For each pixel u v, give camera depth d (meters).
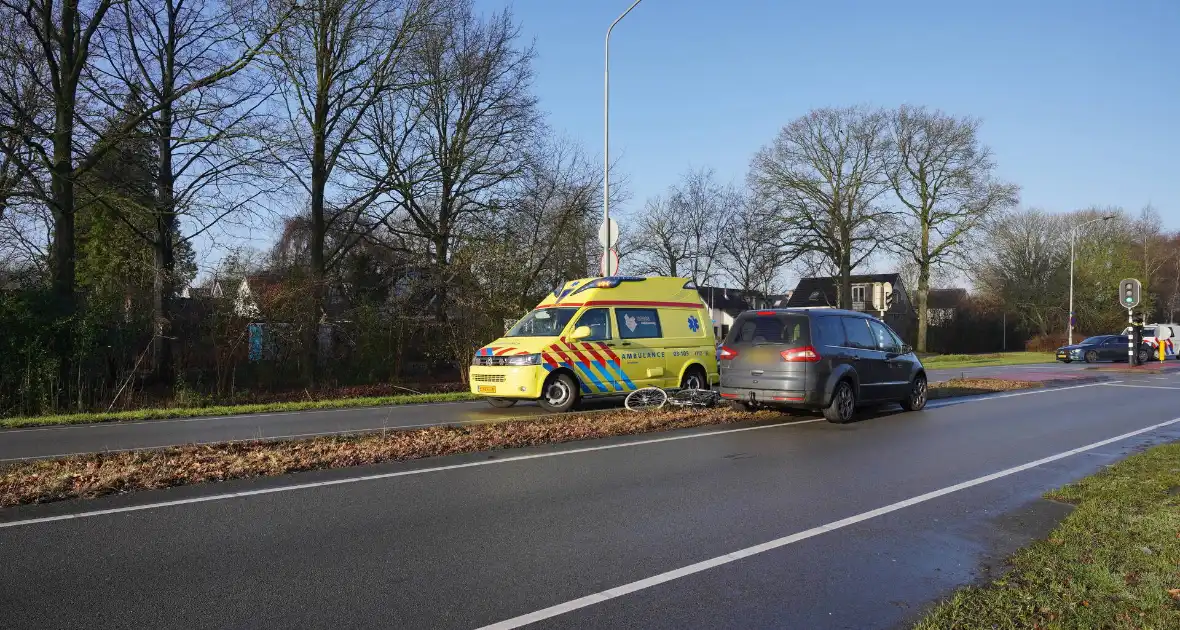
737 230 54.75
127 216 19.14
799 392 11.02
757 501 6.54
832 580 4.59
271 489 6.83
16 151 16.05
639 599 4.26
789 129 43.34
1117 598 4.13
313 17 20.27
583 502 6.45
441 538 5.38
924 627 3.79
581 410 12.89
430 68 23.72
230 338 17.72
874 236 41.78
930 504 6.48
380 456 8.24
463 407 14.33
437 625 3.86
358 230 24.62
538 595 4.30
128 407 15.34
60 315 15.24
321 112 21.78
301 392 18.16
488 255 20.75
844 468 8.00
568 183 26.52
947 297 70.88
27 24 16.44
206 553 4.99
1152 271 61.09
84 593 4.27
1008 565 4.86
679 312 14.45
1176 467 7.77
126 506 6.18
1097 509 6.03
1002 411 13.28
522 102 25.48
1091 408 13.84
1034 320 56.28
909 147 43.78
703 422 11.24
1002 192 42.06
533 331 13.30
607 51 16.33
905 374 12.92
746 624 3.93
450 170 24.88
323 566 4.76
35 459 8.62
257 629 3.79
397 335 20.47
